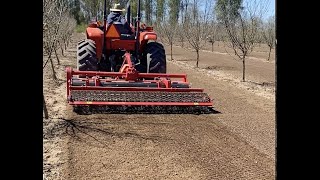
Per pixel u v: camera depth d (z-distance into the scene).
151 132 5.67
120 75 6.96
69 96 6.31
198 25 17.19
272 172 4.15
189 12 20.56
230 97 9.05
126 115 6.61
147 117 6.55
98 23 8.54
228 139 5.42
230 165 4.36
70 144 4.96
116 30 7.86
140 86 6.99
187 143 5.18
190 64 18.45
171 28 22.42
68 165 4.20
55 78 10.62
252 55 25.80
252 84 11.54
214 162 4.46
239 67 17.38
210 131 5.84
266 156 4.71
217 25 22.77
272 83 11.88
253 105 8.09
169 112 6.92
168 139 5.34
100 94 6.44
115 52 8.17
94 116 6.49
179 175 4.01
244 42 12.24
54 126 5.81
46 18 7.03
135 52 8.09
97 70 7.82
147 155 4.64
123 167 4.20
